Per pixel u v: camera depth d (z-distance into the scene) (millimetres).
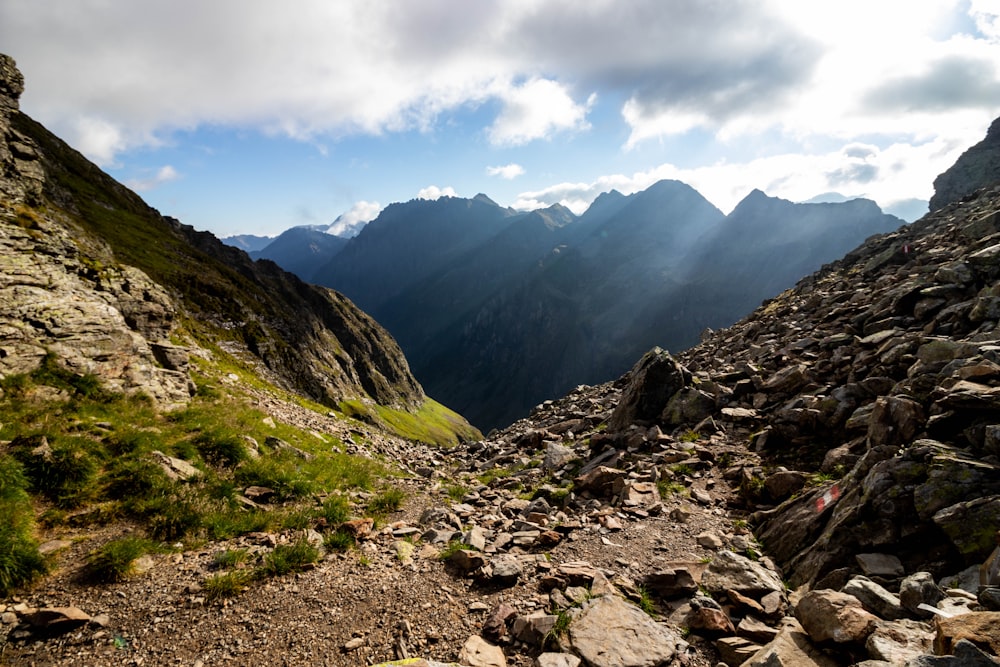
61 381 16594
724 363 29328
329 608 8508
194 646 7449
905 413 10547
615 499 14297
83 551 9680
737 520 12055
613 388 39344
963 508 7438
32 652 7117
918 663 4410
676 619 7867
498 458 26641
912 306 20312
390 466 23750
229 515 12000
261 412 24844
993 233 26781
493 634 7672
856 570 7852
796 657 5867
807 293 41625
